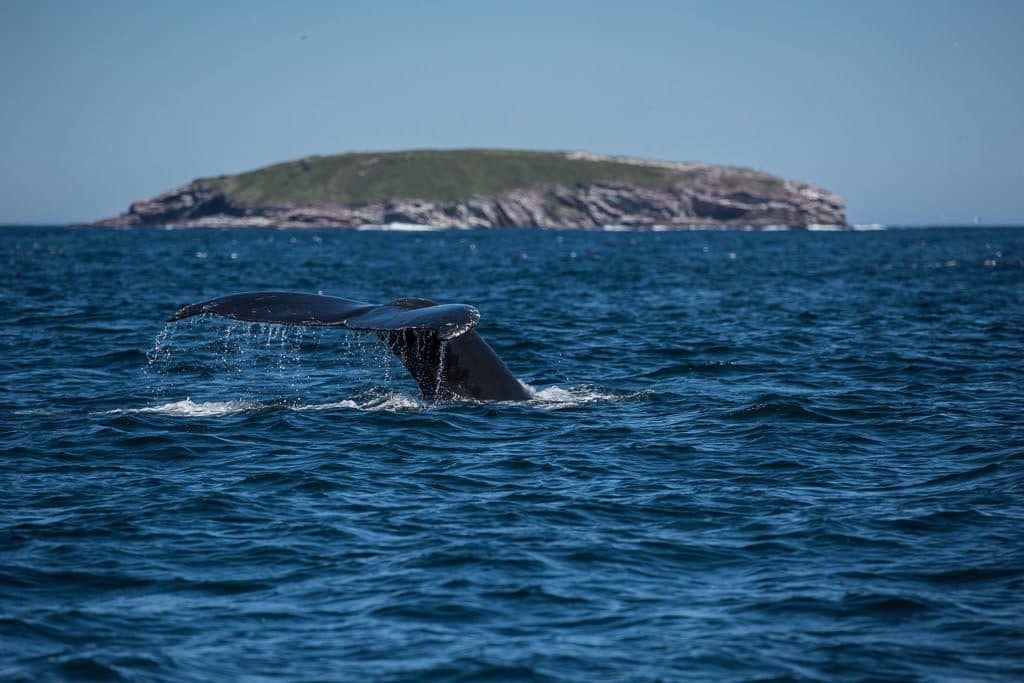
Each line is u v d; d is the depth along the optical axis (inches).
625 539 1621.6
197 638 1283.2
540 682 1180.5
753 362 3432.6
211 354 3567.9
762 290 6707.7
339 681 1181.1
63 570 1481.3
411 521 1705.2
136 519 1702.8
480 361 2586.1
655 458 2116.1
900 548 1572.3
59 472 1990.7
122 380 3073.3
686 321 4704.7
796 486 1913.1
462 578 1465.3
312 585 1444.4
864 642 1267.2
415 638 1285.7
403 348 2573.8
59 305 5206.7
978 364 3371.1
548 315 4958.2
